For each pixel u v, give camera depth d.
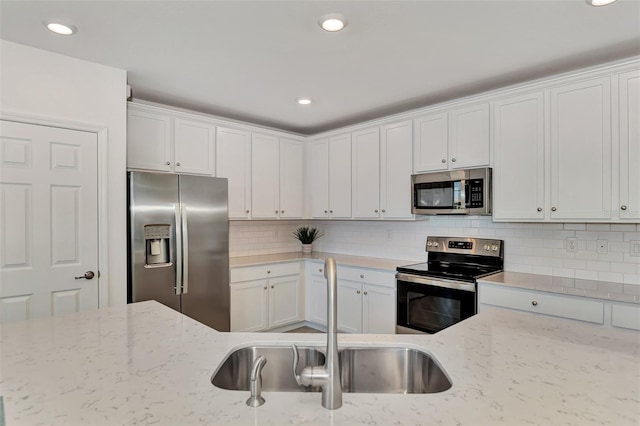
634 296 2.21
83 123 2.54
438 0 1.83
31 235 2.36
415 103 3.51
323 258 4.18
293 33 2.17
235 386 1.33
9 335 1.47
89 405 0.93
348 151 4.01
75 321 1.67
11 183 2.29
